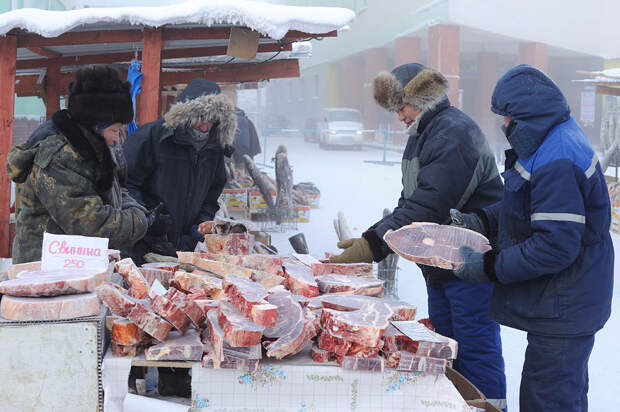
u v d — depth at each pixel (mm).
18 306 1944
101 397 1996
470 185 3023
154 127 3766
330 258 2980
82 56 6695
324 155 26312
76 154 2775
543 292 2404
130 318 1989
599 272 2385
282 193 9195
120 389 1994
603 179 2377
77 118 2773
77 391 1980
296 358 2068
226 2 4422
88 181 2822
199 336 2111
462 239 2512
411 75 3141
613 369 4273
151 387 2561
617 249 8406
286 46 6105
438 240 2496
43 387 1971
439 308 3424
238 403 1994
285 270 2594
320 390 2004
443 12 27547
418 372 2021
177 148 3764
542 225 2279
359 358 1987
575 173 2279
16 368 1956
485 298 3125
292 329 2031
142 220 3025
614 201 9656
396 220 2986
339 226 5719
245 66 8070
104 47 6234
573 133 2336
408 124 3289
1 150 4773
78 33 4895
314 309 2223
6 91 4770
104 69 2791
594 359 4457
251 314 1959
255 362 1971
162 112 9219
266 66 8016
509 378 4078
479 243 2492
